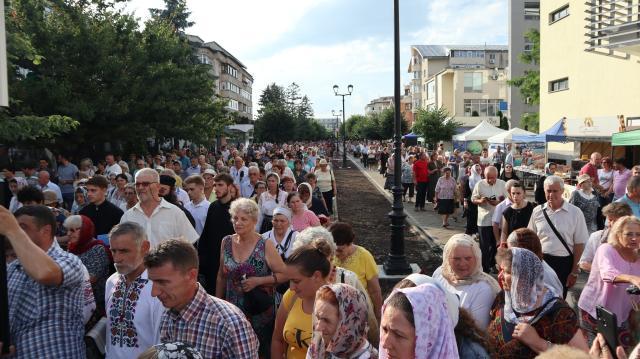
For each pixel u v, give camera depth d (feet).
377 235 43.39
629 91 63.21
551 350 5.72
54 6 56.54
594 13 55.52
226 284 15.56
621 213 15.72
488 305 11.57
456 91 220.02
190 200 25.04
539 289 10.03
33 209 10.53
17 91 48.11
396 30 28.86
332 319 9.11
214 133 83.35
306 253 11.08
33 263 9.11
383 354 7.82
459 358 8.57
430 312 7.52
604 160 35.86
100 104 54.08
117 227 11.02
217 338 8.75
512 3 153.28
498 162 79.56
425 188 56.34
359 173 119.03
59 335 10.16
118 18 60.95
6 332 7.97
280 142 205.98
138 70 59.47
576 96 76.48
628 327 13.00
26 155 56.54
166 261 8.55
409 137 160.35
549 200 19.06
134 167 57.88
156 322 10.52
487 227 28.35
